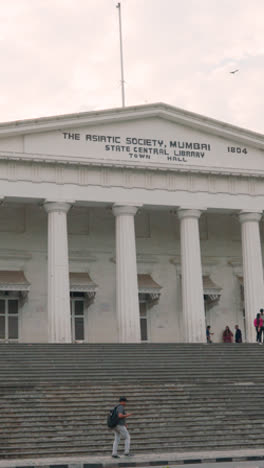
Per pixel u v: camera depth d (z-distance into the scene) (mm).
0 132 38938
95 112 40812
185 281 41656
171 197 42125
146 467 21172
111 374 29859
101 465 21609
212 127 43281
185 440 25391
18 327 43812
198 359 33469
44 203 39969
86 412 26219
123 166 41062
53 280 38750
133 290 40188
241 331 48656
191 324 40875
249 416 27328
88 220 46875
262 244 50750
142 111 41906
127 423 25969
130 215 41250
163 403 27578
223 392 28969
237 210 43656
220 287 47938
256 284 42750
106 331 45562
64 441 24516
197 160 43062
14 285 43219
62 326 38188
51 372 29531
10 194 39094
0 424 24828
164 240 48281
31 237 45188
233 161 43844
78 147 40688
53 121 40062
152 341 46531
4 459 23109
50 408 26203
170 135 42844
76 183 40438
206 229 49562
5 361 30562
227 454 23516
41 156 39500
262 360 33969
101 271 46375
